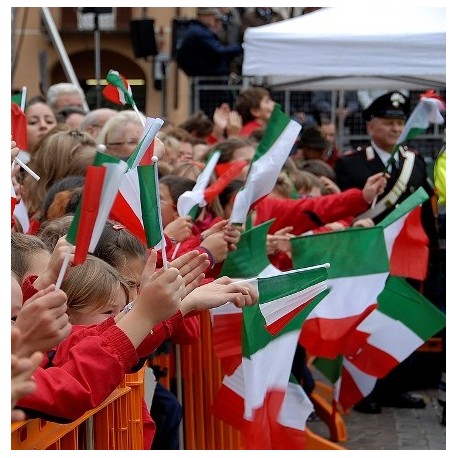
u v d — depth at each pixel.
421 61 8.75
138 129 4.98
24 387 2.21
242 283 3.19
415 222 5.67
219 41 12.02
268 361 4.24
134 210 2.96
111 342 2.66
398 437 6.61
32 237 3.31
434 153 11.38
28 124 6.27
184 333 4.10
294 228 5.80
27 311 2.34
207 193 4.85
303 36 8.80
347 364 5.79
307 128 9.10
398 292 5.55
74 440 3.04
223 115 8.28
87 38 18.83
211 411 4.53
